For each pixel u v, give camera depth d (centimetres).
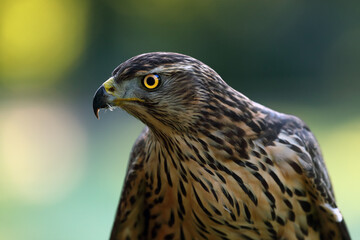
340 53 2733
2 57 3244
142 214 566
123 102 473
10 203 1270
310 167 504
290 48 2816
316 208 529
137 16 3033
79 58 3125
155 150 515
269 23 2841
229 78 2917
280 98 2503
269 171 493
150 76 468
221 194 491
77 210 1209
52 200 1294
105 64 3078
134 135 1914
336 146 1702
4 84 3117
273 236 515
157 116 478
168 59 473
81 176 1498
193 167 489
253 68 2883
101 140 1880
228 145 483
